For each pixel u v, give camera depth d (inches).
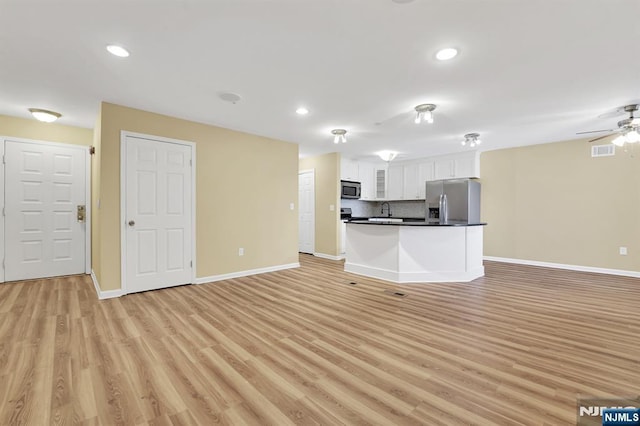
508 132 182.4
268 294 143.9
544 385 70.0
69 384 69.2
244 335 97.2
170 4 70.2
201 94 124.6
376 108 140.7
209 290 149.9
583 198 199.3
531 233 220.2
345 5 70.4
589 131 178.7
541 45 86.8
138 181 143.3
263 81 112.3
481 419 58.5
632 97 125.1
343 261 237.1
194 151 161.8
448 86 115.7
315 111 145.3
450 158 248.7
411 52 91.7
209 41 86.1
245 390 67.9
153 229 148.3
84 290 145.6
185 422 57.6
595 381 71.6
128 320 108.9
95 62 98.0
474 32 81.1
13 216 159.2
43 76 108.0
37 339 92.2
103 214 133.4
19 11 72.2
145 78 109.8
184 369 76.5
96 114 151.8
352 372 75.6
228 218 176.6
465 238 171.6
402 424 57.2
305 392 67.3
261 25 78.5
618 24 76.6
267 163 196.2
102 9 71.9
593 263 195.8
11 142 157.8
